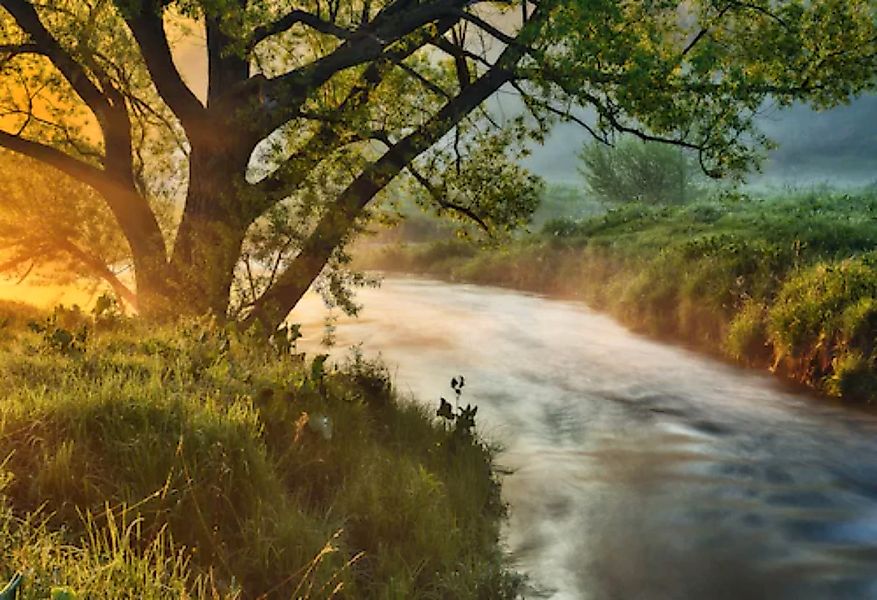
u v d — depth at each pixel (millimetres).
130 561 4297
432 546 6086
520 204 14719
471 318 22609
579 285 27609
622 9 11477
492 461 9203
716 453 9758
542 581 6250
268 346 10055
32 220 16422
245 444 5980
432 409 11180
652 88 11281
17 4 12469
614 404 12352
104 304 10570
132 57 13797
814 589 6176
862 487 8547
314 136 12812
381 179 12891
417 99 14133
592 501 8047
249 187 12531
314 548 5324
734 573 6434
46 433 5523
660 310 19297
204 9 11445
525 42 11297
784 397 12562
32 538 4289
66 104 16250
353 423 7871
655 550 6883
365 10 13656
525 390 13336
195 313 11688
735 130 12102
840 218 21703
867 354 12344
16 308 16406
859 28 13195
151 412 6043
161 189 16609
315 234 12484
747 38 12594
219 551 5062
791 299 14516
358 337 19516
